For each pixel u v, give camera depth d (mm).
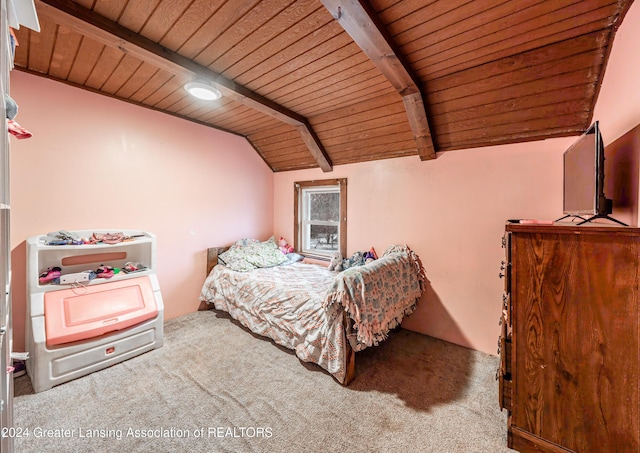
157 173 2900
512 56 1711
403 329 2889
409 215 2820
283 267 3385
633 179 1231
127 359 2240
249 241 3631
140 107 2750
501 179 2305
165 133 2943
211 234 3408
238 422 1613
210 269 3363
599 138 1257
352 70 2006
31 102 2148
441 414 1686
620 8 1302
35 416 1625
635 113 1211
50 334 1874
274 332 2457
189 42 1727
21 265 2121
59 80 2266
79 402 1750
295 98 2459
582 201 1484
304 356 2170
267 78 2133
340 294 1876
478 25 1477
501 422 1623
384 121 2568
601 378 1215
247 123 3268
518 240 1375
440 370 2150
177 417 1646
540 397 1348
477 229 2438
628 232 1125
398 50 1674
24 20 1067
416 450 1438
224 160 3510
